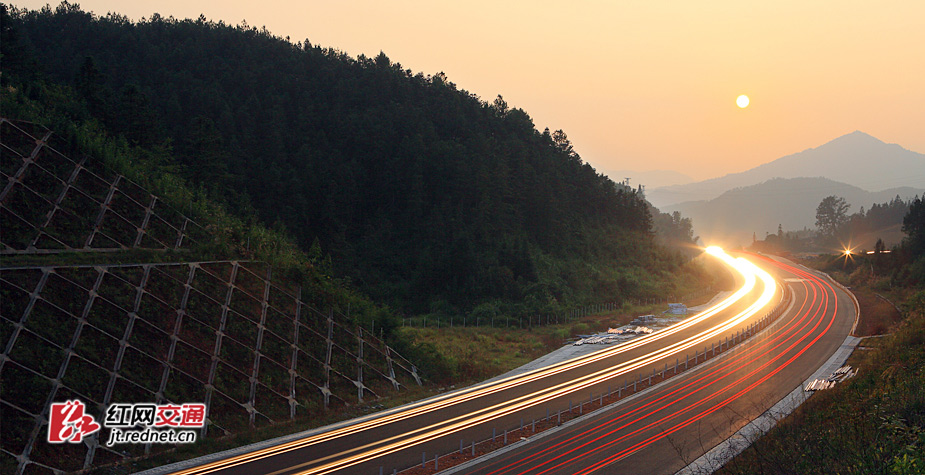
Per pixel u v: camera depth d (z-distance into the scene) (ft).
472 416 134.62
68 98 225.35
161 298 131.34
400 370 168.55
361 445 113.09
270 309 153.69
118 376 108.88
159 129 267.80
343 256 310.65
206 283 145.59
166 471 97.09
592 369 184.03
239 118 354.95
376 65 515.09
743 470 87.61
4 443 87.56
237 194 272.51
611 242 410.93
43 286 112.88
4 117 150.20
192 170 248.52
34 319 106.22
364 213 351.67
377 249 327.06
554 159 465.06
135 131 235.81
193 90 366.02
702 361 189.06
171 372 117.60
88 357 107.86
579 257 370.32
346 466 100.89
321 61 490.49
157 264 139.54
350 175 342.03
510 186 382.83
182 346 124.77
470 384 170.19
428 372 174.40
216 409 117.70
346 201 335.47
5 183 133.08
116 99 256.93
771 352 200.44
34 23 469.16
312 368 146.10
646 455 106.83
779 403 139.33
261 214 299.17
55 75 371.15
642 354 204.64
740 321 269.64
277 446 112.06
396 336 183.62
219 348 131.23
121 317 119.75
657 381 164.45
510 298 292.40
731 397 145.89
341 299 179.63
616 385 161.58
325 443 114.32
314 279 180.24
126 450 99.25
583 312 293.23
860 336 225.76
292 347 146.92
